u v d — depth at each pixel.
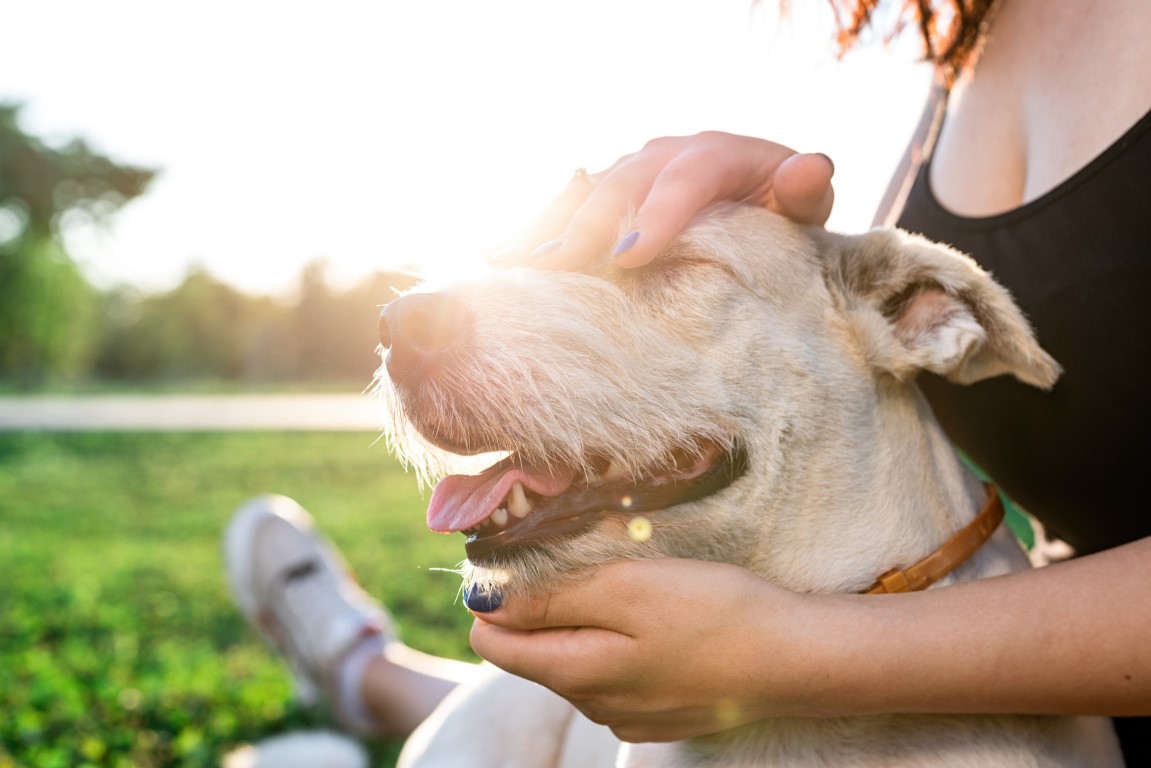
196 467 3.97
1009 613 0.39
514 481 0.44
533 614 0.42
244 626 1.42
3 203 11.87
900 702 0.40
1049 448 0.53
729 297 0.49
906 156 0.72
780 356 0.49
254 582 1.05
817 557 0.48
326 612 0.98
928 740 0.45
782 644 0.39
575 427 0.45
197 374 15.41
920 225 0.61
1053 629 0.39
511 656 0.42
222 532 2.37
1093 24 0.52
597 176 0.56
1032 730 0.45
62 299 12.19
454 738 0.66
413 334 0.46
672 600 0.39
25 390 12.02
